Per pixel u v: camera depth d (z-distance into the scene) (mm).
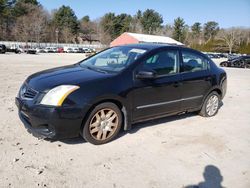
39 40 82875
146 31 108188
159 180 3457
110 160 3857
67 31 102375
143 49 4996
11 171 3408
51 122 3799
